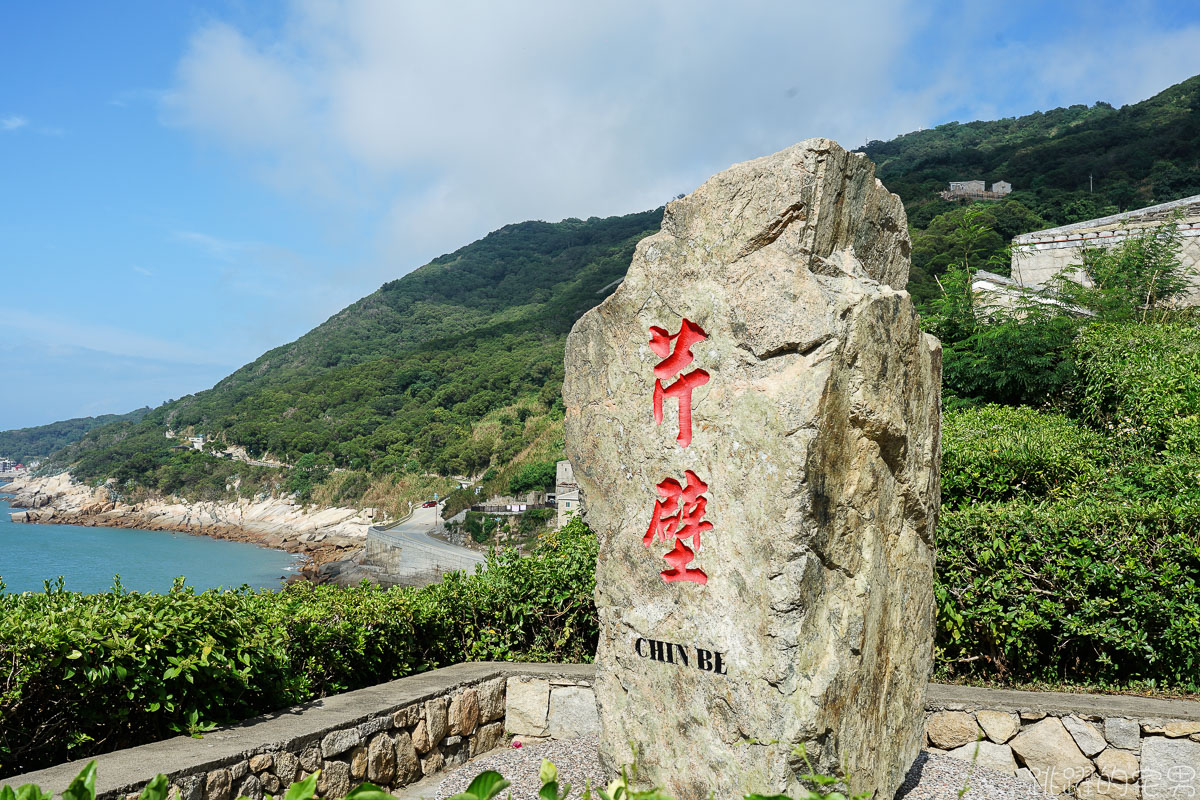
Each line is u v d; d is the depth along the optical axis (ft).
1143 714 13.41
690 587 11.75
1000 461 20.61
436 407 231.71
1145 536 15.56
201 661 11.76
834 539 11.02
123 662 11.05
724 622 11.31
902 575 12.28
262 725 12.16
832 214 11.50
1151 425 23.49
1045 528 16.22
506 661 18.19
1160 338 27.12
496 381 228.84
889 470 11.99
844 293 11.21
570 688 16.29
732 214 11.62
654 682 12.10
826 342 10.79
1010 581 16.15
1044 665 16.49
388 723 13.48
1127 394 24.89
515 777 13.87
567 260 374.63
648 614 12.22
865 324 11.16
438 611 17.89
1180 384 24.03
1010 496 20.75
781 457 10.80
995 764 14.12
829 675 10.66
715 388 11.66
